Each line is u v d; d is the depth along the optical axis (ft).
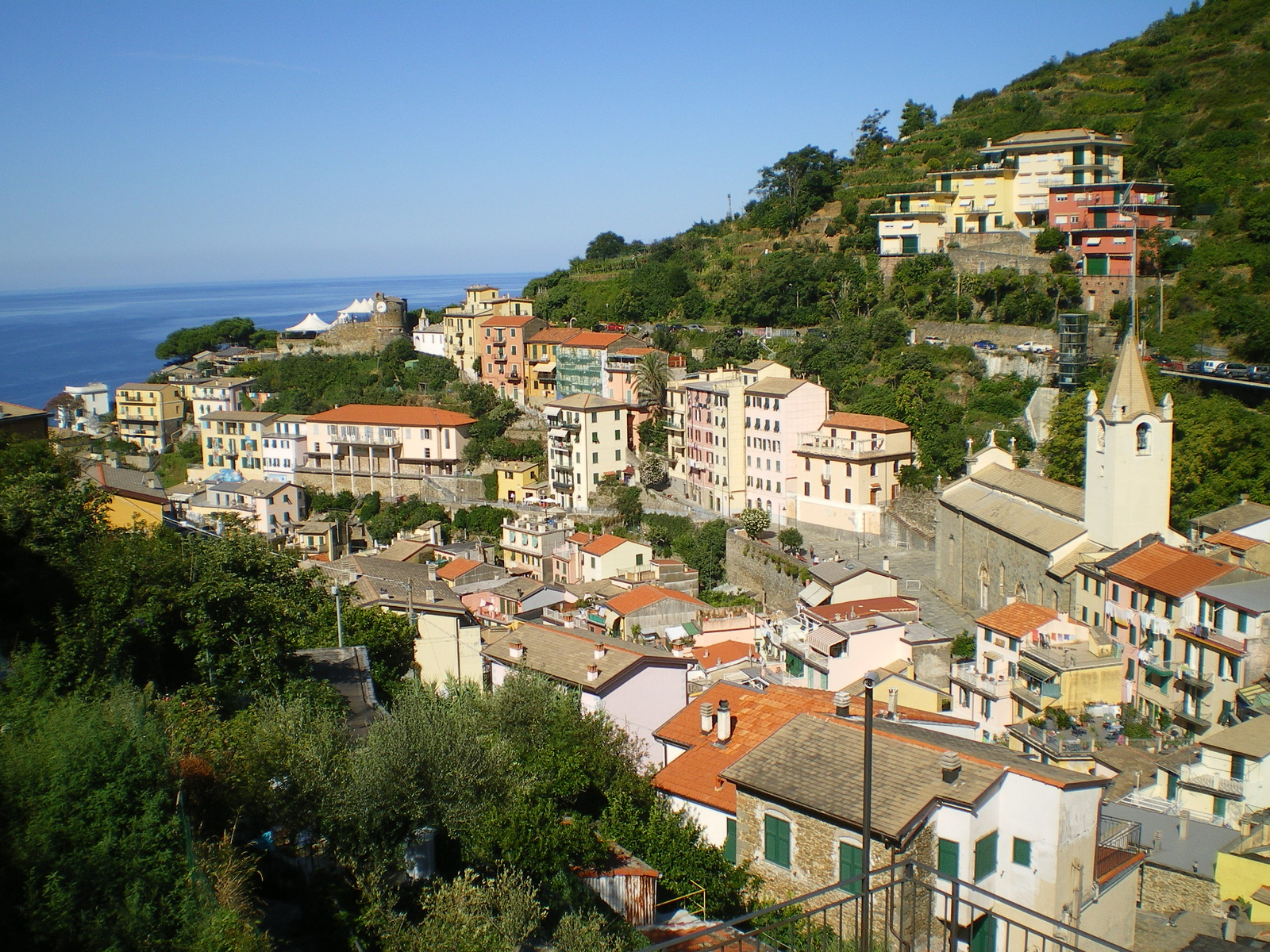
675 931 111.86
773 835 118.52
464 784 113.19
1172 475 292.81
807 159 629.51
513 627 266.36
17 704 99.09
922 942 106.22
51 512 149.28
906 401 402.31
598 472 488.44
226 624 150.71
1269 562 238.68
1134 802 180.24
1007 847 112.68
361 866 106.52
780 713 149.07
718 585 403.34
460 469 538.06
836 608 277.85
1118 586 240.73
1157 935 144.87
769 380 428.15
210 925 79.77
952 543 322.96
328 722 119.24
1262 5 608.60
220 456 588.91
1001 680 228.84
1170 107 554.46
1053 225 470.39
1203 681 210.38
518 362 604.08
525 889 102.27
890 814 107.76
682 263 640.58
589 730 139.03
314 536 482.69
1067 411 329.93
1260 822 166.81
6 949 73.00
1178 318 403.75
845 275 526.98
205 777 102.17
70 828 82.23
